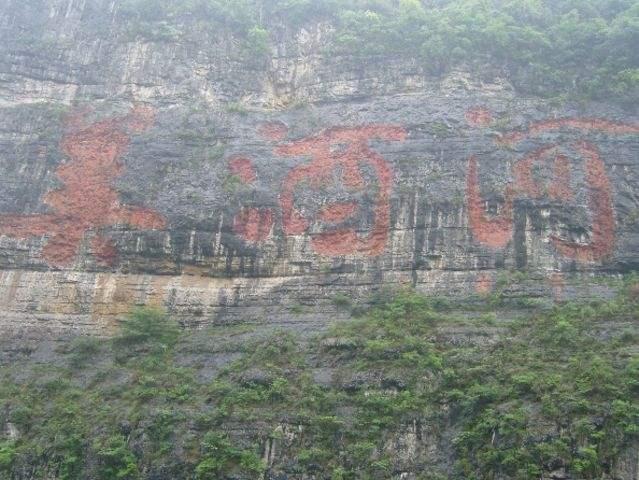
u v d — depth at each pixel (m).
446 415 22.14
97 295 29.45
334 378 24.00
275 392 23.64
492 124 31.78
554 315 24.97
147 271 29.95
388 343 24.48
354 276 28.61
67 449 23.25
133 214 30.84
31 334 28.58
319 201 30.52
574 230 27.92
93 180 31.95
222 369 25.42
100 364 26.98
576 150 30.30
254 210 30.61
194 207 30.77
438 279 27.83
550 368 22.33
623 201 28.56
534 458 19.56
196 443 22.39
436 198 29.45
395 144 31.72
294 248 29.67
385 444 21.78
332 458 21.59
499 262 27.69
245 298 29.05
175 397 24.31
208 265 29.84
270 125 33.78
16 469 23.23
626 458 19.00
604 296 25.58
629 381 20.42
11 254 30.38
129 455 22.47
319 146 32.41
